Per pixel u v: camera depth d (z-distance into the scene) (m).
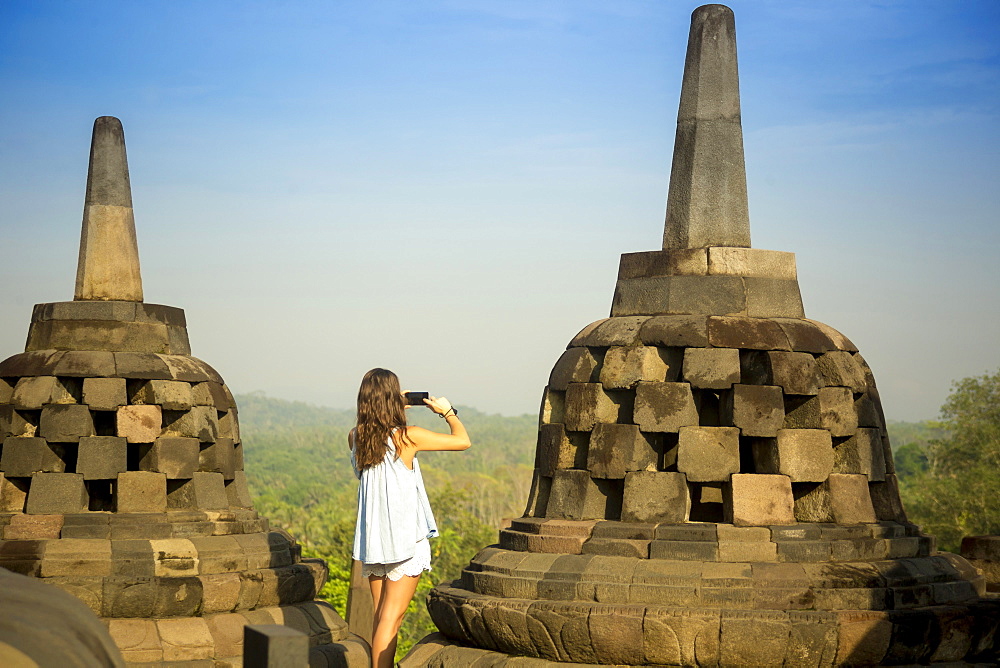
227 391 11.77
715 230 8.45
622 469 7.75
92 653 3.05
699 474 7.61
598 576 7.23
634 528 7.48
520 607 7.18
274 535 11.33
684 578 7.05
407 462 7.17
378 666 6.88
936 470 53.28
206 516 10.80
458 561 48.97
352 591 13.63
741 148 8.66
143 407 10.79
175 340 11.63
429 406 7.39
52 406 10.52
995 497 45.06
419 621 43.03
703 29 8.67
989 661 7.40
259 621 10.27
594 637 6.89
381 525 7.00
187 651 9.60
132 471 10.67
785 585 7.01
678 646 6.77
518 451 160.50
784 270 8.45
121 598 9.70
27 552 9.75
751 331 7.86
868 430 8.12
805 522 7.79
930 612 7.04
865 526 7.63
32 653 2.79
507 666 7.19
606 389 8.00
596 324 8.48
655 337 7.93
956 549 44.91
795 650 6.71
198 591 9.98
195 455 11.05
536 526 7.90
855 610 6.91
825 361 8.09
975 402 51.38
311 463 151.75
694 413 7.75
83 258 11.45
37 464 10.45
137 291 11.62
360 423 7.15
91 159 11.65
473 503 73.19
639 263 8.52
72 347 10.94
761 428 7.64
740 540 7.29
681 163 8.66
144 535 10.28
